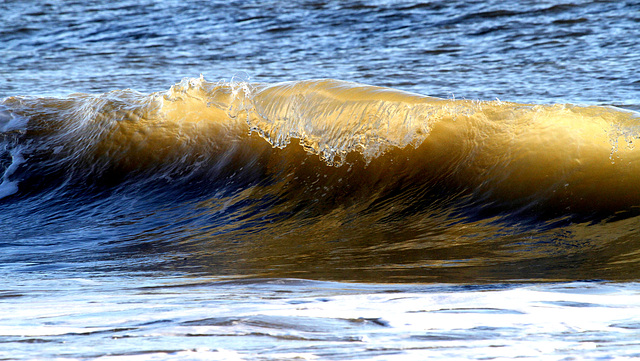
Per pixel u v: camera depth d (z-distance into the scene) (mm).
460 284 14102
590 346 6555
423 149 25984
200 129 30781
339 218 24172
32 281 16203
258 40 63500
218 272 17375
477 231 21109
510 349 6469
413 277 15695
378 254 19281
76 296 12766
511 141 24484
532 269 16422
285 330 7629
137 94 34969
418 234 21500
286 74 49906
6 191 30219
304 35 64438
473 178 24172
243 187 27594
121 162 30797
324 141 27578
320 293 12219
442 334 7379
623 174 21812
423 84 43812
